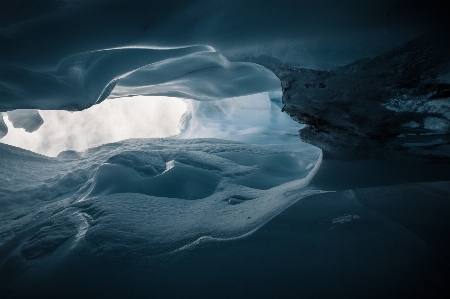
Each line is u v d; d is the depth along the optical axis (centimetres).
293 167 520
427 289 152
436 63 193
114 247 218
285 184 368
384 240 182
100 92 323
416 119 215
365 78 216
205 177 418
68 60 279
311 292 162
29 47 263
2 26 246
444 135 211
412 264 166
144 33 251
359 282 162
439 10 179
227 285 173
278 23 222
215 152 591
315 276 169
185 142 738
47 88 312
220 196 345
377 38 201
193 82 501
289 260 181
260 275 175
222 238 209
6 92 317
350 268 170
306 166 519
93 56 290
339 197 221
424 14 183
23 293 193
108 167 409
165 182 396
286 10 215
